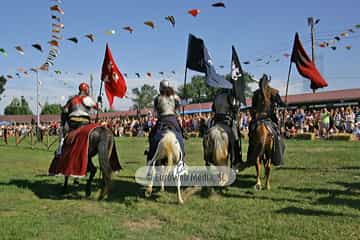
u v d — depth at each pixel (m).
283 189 9.27
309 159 14.20
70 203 8.37
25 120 67.12
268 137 8.84
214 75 9.22
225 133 8.35
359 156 14.59
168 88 8.51
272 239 5.87
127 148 22.14
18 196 9.09
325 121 24.02
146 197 8.57
